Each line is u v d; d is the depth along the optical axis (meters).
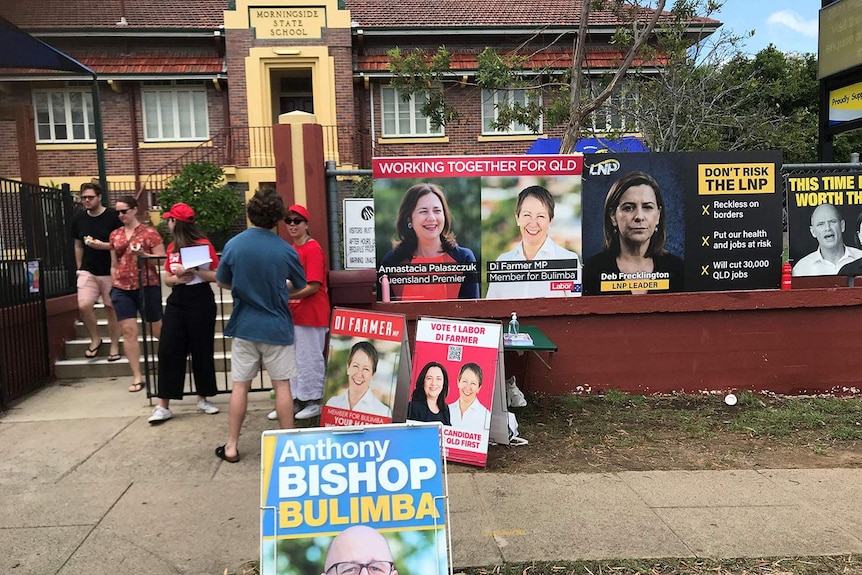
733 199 6.30
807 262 6.45
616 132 11.76
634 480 4.21
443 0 17.70
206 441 4.89
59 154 15.62
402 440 2.81
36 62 8.43
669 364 6.24
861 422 5.47
